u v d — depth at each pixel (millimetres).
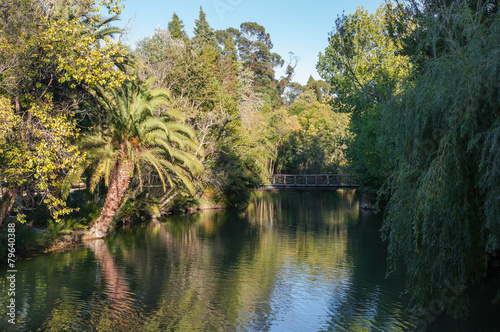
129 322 9812
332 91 28594
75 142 17484
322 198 45406
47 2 14883
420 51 12344
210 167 31359
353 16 24953
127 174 19781
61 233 18812
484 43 7949
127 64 18344
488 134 7387
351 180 46812
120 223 25047
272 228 23875
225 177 32469
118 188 19922
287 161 61656
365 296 11719
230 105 32969
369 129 25031
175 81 30797
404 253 9109
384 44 24688
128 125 18906
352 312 10492
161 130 19719
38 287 12438
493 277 11734
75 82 16703
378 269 14641
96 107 18703
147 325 9664
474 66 7641
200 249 18047
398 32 17781
